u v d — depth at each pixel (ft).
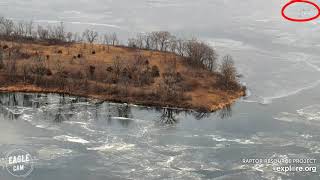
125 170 340.80
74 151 366.43
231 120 437.99
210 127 422.00
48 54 567.59
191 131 412.16
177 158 360.28
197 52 567.59
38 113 440.86
